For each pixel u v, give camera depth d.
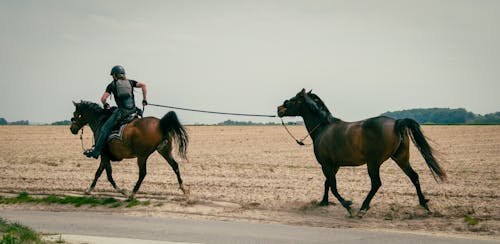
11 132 66.75
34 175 20.48
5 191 16.22
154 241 9.73
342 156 12.45
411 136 11.70
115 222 11.85
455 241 9.70
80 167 23.86
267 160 27.64
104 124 14.67
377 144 11.88
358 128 12.20
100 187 17.25
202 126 95.75
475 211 12.66
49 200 14.57
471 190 16.16
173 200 14.54
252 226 11.37
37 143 44.19
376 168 11.99
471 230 10.80
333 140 12.60
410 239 9.90
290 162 26.38
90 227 11.24
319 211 13.12
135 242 9.61
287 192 16.09
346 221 11.95
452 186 17.12
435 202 14.05
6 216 12.70
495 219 11.67
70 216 12.69
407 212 12.69
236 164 25.23
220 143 44.62
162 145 14.41
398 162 12.46
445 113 184.38
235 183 18.17
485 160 26.66
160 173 21.44
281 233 10.57
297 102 13.63
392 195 15.34
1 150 35.44
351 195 15.48
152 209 13.48
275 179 19.38
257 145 41.81
